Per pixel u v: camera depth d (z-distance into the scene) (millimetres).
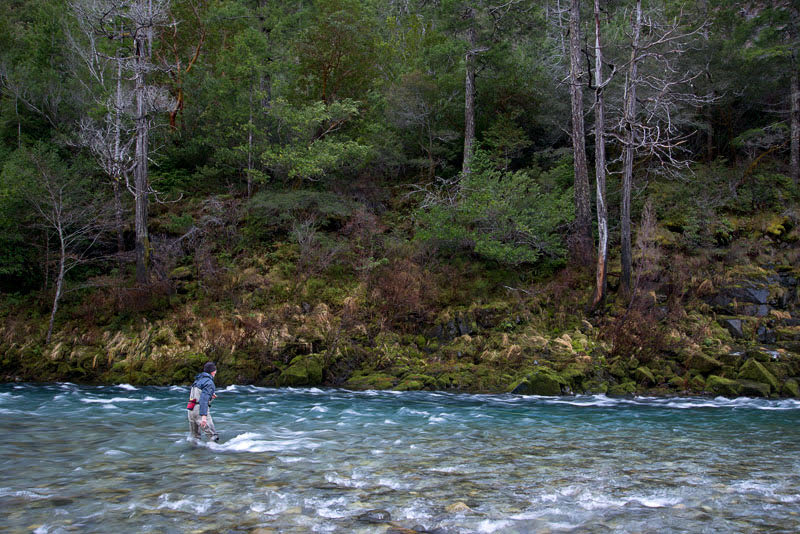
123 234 24484
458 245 22594
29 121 27766
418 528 4863
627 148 20422
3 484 6195
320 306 20219
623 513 5293
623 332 17688
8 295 21844
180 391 15570
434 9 29641
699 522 5039
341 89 28688
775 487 6246
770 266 20750
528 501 5668
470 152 25484
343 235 24250
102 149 22656
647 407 13273
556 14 27094
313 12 33562
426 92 28250
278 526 4879
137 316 20250
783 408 13195
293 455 7785
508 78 27859
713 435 9672
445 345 18891
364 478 6543
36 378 17844
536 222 21672
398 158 27453
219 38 31312
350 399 14219
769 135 25234
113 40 26625
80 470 6844
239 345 18344
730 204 23125
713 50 25875
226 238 24172
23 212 21891
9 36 33250
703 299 19516
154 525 4883
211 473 6738
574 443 8867
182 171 27094
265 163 24625
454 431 9859
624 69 25250
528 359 17406
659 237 21641
